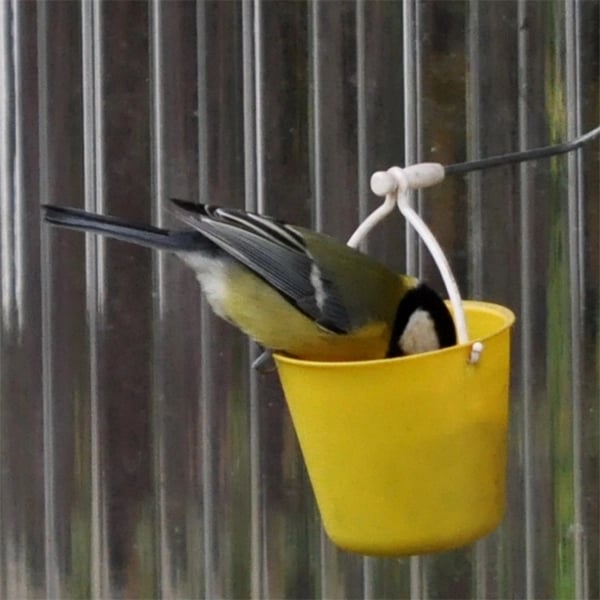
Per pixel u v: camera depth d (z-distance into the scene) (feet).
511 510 15.14
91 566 15.34
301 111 14.82
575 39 14.67
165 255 14.96
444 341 11.12
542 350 14.93
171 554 15.26
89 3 14.83
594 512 15.03
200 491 15.19
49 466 15.25
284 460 15.12
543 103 14.75
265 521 15.20
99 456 15.19
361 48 14.78
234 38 14.82
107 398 15.11
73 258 15.01
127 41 14.83
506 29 14.74
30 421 15.24
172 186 14.85
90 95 14.85
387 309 11.59
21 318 15.12
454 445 9.39
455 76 14.78
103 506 15.24
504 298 14.85
